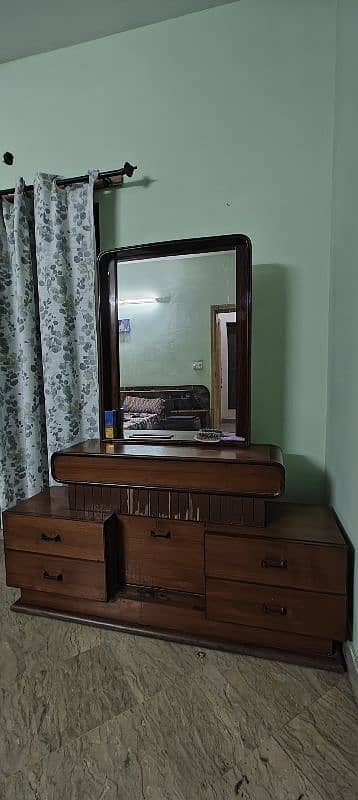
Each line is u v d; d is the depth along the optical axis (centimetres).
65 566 166
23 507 176
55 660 146
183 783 101
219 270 180
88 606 167
